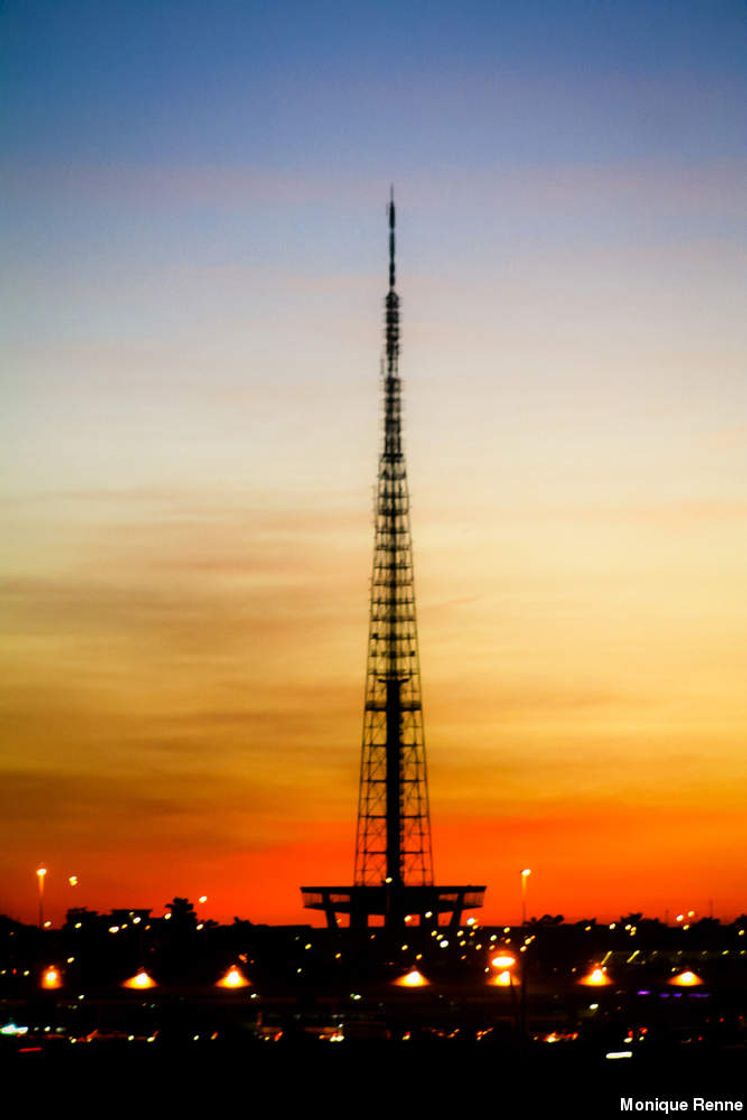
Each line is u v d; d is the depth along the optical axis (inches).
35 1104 7239.2
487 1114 7071.9
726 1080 7278.5
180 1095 7298.2
